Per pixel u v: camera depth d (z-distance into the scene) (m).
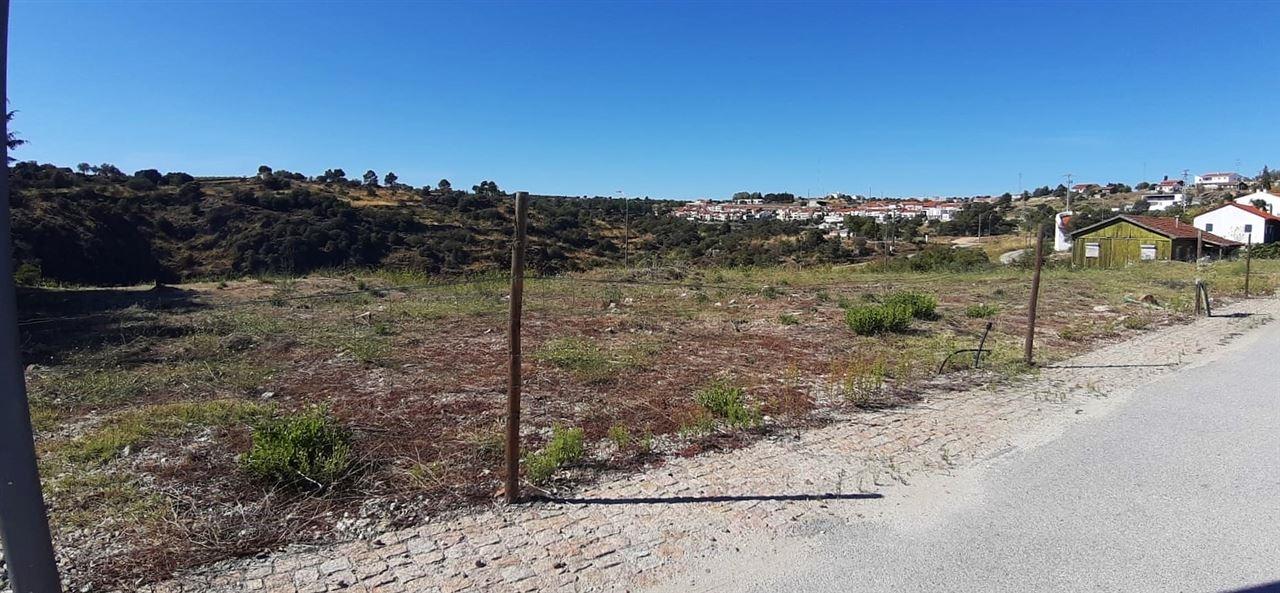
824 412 5.93
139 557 3.24
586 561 3.32
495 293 14.15
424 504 3.89
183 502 3.80
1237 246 41.53
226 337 8.34
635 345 8.63
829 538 3.62
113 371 6.66
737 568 3.30
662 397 6.20
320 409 5.16
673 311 12.14
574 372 7.04
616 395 6.24
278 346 7.99
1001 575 3.28
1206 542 3.60
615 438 5.00
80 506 3.72
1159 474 4.56
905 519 3.86
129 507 3.71
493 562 3.29
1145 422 5.77
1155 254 36.06
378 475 4.25
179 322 9.29
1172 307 13.84
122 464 4.32
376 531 3.58
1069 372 7.75
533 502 3.97
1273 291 17.34
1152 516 3.92
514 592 3.04
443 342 8.59
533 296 14.05
